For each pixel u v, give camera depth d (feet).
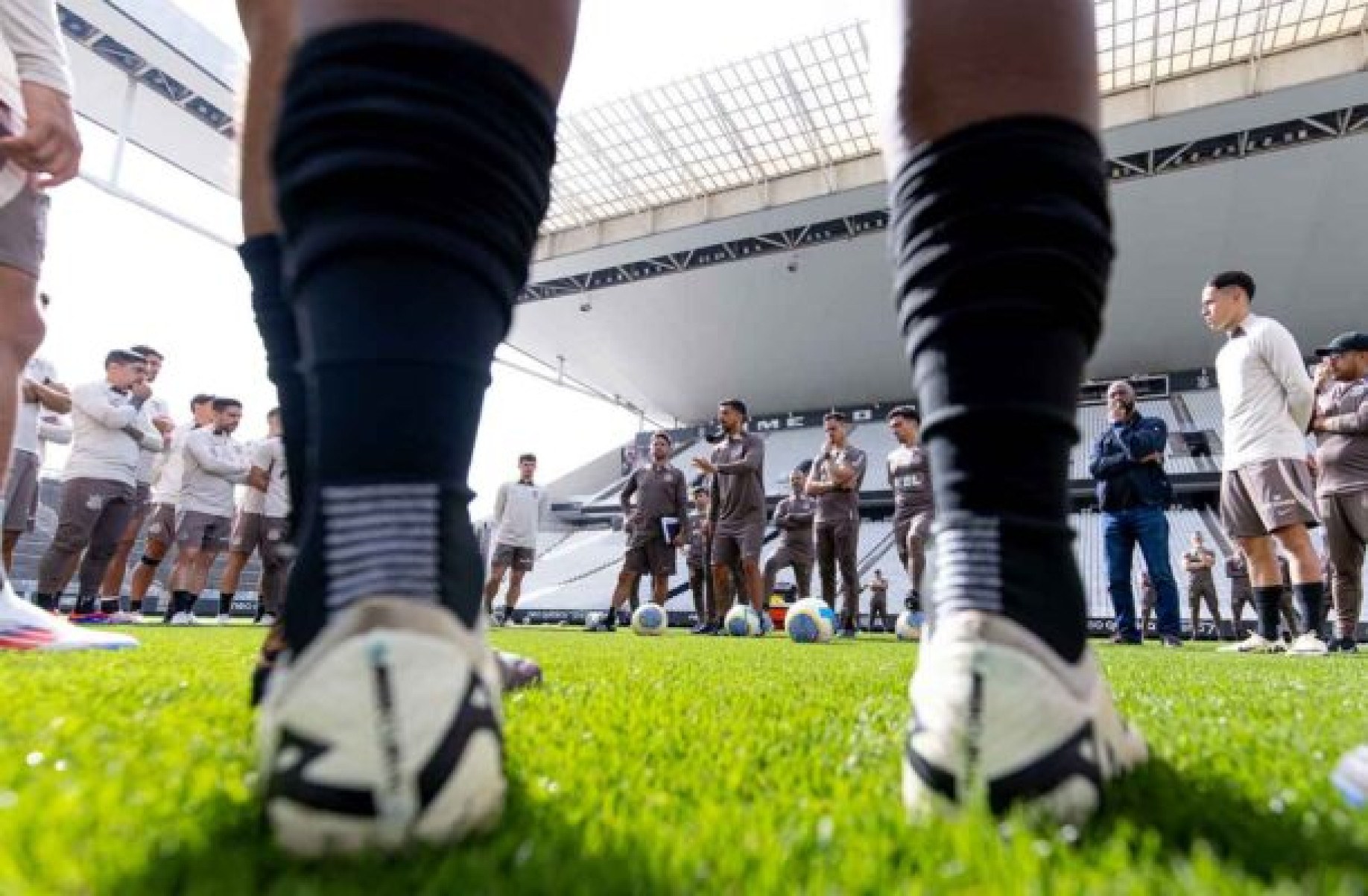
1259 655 15.79
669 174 69.05
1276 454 16.42
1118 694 6.07
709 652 13.58
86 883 1.43
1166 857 1.79
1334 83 51.78
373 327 1.89
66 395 20.76
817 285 82.84
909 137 2.29
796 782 2.60
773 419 105.91
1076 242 2.11
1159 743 3.42
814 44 54.29
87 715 3.39
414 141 1.84
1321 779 2.58
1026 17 2.16
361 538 1.91
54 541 22.11
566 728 3.69
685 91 59.41
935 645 2.22
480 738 1.85
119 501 23.31
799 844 1.78
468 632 1.98
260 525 27.84
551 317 94.48
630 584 35.76
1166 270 73.77
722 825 1.92
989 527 2.18
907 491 29.27
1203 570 47.39
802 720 4.20
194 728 3.13
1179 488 77.25
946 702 2.11
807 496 34.30
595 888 1.48
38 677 5.08
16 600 7.89
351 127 1.84
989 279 2.12
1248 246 69.41
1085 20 2.31
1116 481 22.31
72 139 7.47
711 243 75.25
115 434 22.81
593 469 123.03
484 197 1.96
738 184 70.38
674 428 115.65
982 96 2.14
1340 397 17.47
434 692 1.80
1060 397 2.17
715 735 3.58
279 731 1.79
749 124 62.39
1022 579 2.14
